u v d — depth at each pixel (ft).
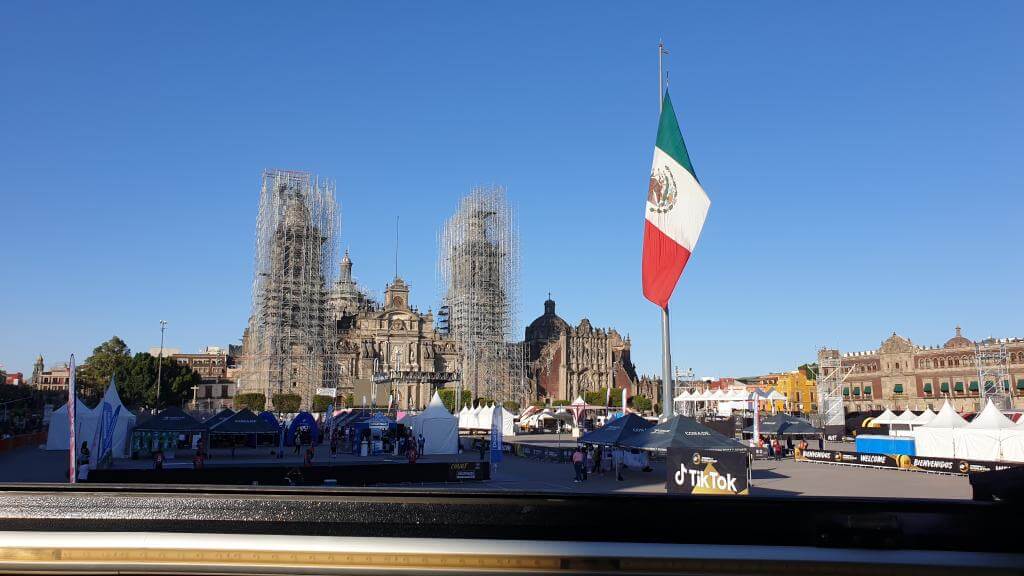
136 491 12.92
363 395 426.92
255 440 238.27
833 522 12.41
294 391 473.67
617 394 584.40
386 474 131.23
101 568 11.97
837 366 437.58
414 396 572.92
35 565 11.94
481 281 554.05
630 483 142.20
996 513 12.46
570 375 645.10
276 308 472.03
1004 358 372.17
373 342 581.94
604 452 167.63
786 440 245.24
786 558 11.89
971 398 392.06
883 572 11.98
